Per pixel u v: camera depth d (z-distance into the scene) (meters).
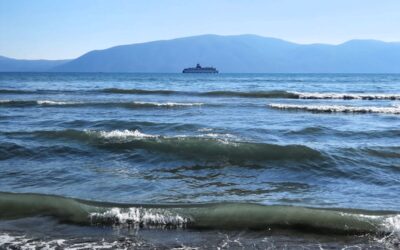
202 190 9.17
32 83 67.25
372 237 6.75
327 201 8.43
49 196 8.24
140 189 9.19
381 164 11.32
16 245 6.40
